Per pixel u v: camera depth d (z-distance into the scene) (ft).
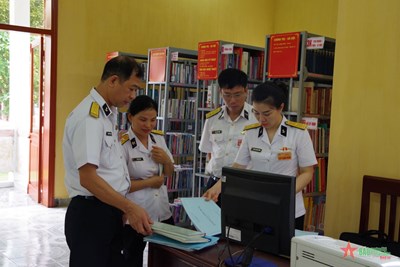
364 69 10.30
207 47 15.98
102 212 6.73
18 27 19.24
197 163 16.74
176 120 18.29
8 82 26.11
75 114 6.70
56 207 20.43
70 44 20.39
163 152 8.73
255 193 5.65
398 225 9.73
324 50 14.32
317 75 14.03
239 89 9.66
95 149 6.44
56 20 19.93
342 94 10.77
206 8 24.49
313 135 14.17
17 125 25.90
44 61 20.67
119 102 6.86
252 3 26.22
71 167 6.88
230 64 16.19
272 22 26.99
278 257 6.10
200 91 17.16
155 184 8.50
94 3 20.86
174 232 6.40
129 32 21.97
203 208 7.34
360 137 10.43
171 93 18.94
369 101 10.23
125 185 7.18
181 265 6.33
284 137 8.40
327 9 23.89
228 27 25.39
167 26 23.16
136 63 6.81
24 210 19.80
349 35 10.59
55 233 16.46
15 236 15.97
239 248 6.39
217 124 10.70
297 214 8.49
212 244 6.39
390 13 9.80
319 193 14.33
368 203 10.04
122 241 7.13
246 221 5.77
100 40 21.16
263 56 17.40
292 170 8.50
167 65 17.58
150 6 22.50
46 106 20.36
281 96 8.04
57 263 13.42
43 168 20.90
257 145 8.70
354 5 10.46
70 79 20.49
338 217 10.89
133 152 8.54
